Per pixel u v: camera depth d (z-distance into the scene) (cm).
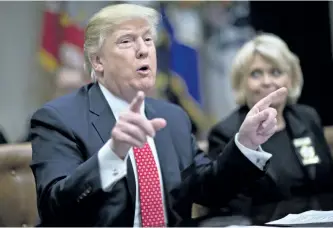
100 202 151
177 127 186
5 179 199
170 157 172
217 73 469
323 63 408
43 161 154
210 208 177
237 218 157
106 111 169
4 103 441
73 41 438
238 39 462
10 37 443
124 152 134
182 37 459
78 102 171
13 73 444
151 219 158
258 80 235
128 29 165
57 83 421
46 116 164
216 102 470
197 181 168
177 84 453
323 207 176
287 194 221
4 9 442
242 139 160
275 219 150
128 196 156
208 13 466
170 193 165
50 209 142
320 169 234
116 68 166
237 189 165
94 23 169
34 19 450
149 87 168
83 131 163
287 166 229
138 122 127
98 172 135
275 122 155
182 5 460
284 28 413
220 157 166
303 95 407
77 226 146
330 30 409
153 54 169
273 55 234
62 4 447
